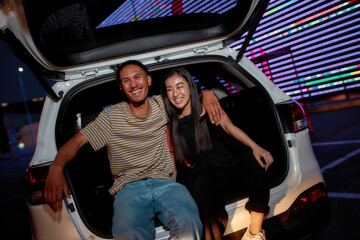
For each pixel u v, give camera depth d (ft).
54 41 6.06
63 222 5.00
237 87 7.50
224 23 6.37
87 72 5.94
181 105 5.67
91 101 8.55
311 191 5.78
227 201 5.38
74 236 4.99
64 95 5.80
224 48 6.84
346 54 17.60
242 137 5.48
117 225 4.64
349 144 13.34
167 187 5.37
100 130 5.47
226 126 5.63
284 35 20.93
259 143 7.02
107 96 8.72
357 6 16.38
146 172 5.70
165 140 5.99
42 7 5.75
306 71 20.30
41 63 5.10
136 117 5.61
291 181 5.74
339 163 11.03
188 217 4.68
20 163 46.68
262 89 6.41
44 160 5.26
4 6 3.78
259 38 22.75
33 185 5.00
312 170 5.94
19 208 15.56
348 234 6.23
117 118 5.56
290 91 21.95
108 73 6.13
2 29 4.09
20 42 4.47
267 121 6.45
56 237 5.03
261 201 4.97
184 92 5.62
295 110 6.00
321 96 19.92
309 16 18.98
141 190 5.30
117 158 5.69
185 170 6.46
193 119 5.64
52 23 6.30
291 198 5.58
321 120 20.65
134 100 5.52
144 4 16.94
